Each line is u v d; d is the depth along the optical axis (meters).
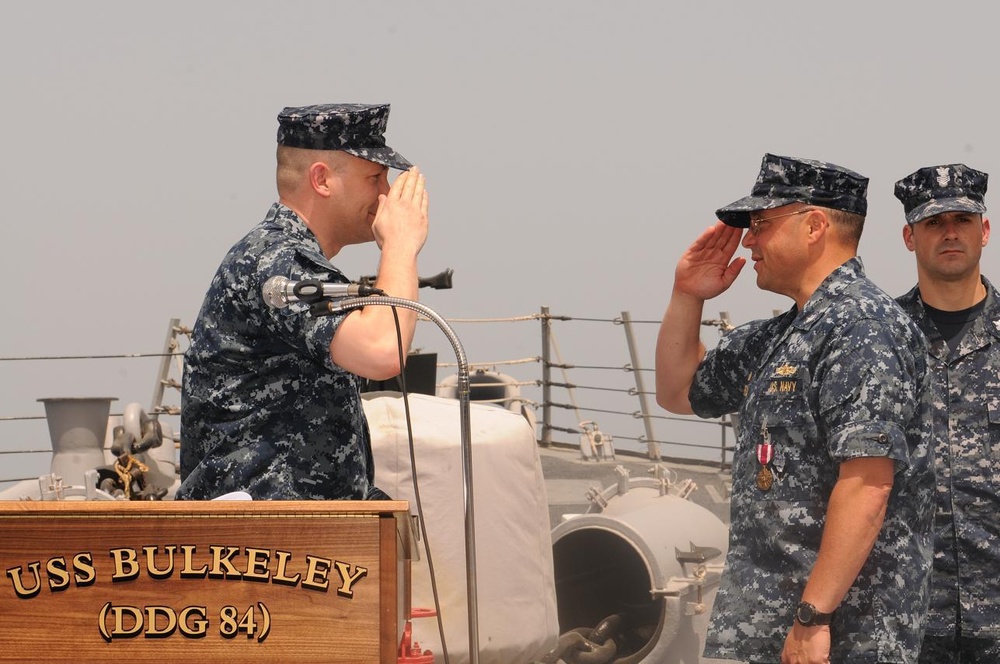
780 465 5.93
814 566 5.71
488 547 8.44
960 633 7.70
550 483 15.00
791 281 6.30
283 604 4.30
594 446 15.66
